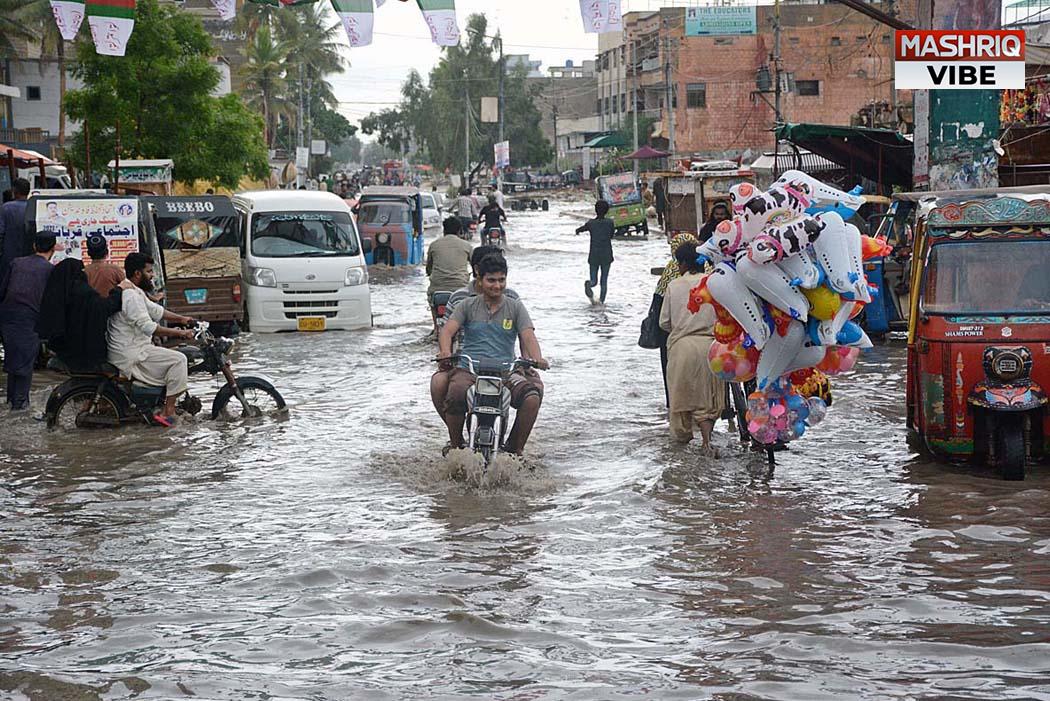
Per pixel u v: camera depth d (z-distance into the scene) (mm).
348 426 11188
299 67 89688
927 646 5488
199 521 7961
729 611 6059
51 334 11094
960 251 9227
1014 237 9219
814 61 75125
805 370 8703
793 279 8148
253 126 35625
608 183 44594
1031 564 6773
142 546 7383
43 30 53094
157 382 11297
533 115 109125
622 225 44500
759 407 8656
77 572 6852
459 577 6652
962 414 8914
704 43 75688
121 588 6551
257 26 78500
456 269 16391
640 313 20344
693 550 7168
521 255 34688
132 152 32375
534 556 7082
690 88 76062
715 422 10312
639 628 5824
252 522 7918
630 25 92500
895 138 23484
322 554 7129
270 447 10320
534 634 5723
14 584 6641
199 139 33344
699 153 76312
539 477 9023
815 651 5453
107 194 16016
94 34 11180
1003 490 8484
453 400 9039
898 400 12109
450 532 7613
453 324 9211
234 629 5848
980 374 8828
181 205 17828
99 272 12141
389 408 12047
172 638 5730
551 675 5191
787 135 23734
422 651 5520
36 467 9648
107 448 10336
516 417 9148
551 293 24016
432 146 112188
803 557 6988
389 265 31062
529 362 9062
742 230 8180
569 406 11930
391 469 9391
